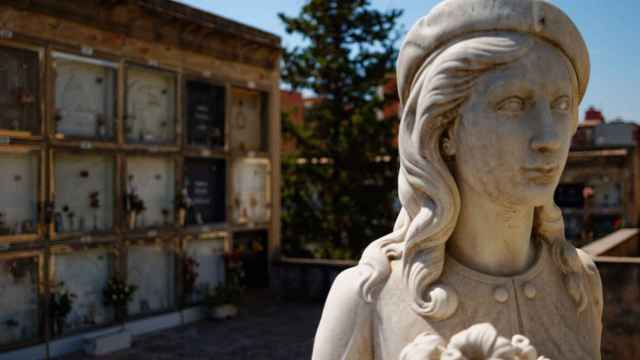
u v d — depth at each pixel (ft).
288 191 37.83
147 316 21.06
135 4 20.59
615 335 15.84
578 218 48.16
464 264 3.64
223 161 25.55
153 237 21.75
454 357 3.03
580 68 3.46
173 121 23.08
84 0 19.33
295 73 37.32
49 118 18.29
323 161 38.22
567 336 3.64
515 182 3.30
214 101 25.30
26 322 17.47
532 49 3.27
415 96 3.56
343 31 37.19
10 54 17.42
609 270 15.93
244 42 26.21
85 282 19.34
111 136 20.43
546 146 3.23
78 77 19.51
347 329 3.56
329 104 37.09
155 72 22.27
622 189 47.01
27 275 17.60
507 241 3.60
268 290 27.53
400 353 3.35
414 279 3.46
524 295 3.60
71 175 19.20
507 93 3.25
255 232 27.71
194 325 21.75
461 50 3.29
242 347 18.62
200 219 24.09
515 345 3.07
